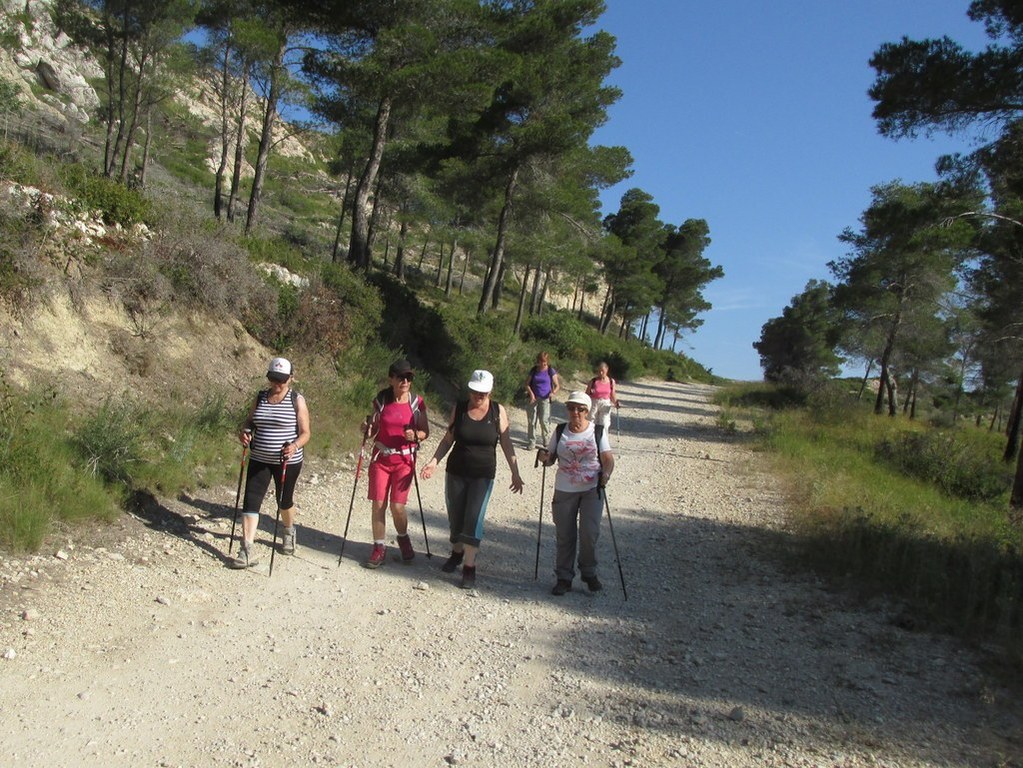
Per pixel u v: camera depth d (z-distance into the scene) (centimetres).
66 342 838
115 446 683
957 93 1311
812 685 459
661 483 1172
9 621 450
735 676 473
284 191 5484
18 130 1614
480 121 2512
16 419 639
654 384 4409
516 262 4162
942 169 1543
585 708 425
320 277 1421
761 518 938
